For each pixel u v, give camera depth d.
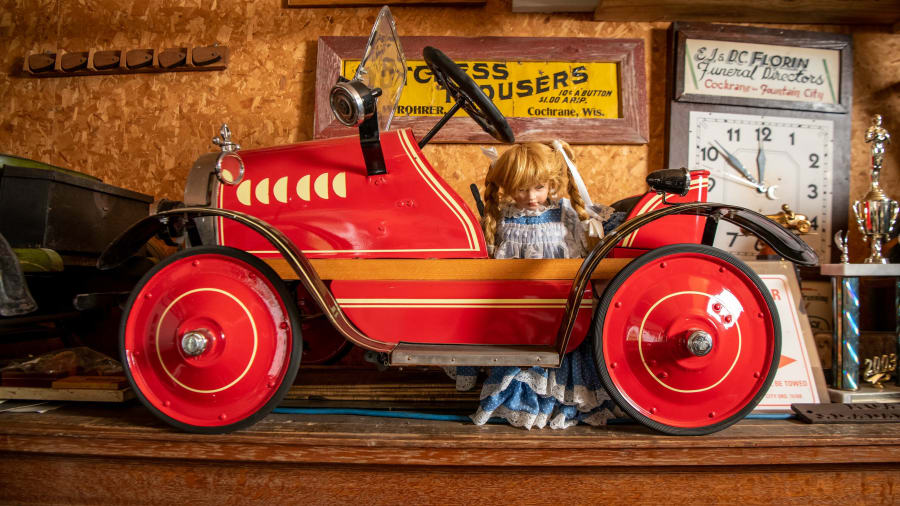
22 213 1.35
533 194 1.32
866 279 1.81
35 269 1.29
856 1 1.79
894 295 1.78
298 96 1.92
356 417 1.20
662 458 1.02
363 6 1.93
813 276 1.83
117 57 1.90
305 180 1.18
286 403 1.29
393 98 1.36
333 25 1.93
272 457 1.04
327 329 1.55
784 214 1.52
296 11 1.94
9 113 1.98
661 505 1.05
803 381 1.29
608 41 1.87
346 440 1.03
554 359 1.01
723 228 1.84
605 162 1.88
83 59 1.91
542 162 1.28
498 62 1.87
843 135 1.89
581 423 1.17
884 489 1.05
